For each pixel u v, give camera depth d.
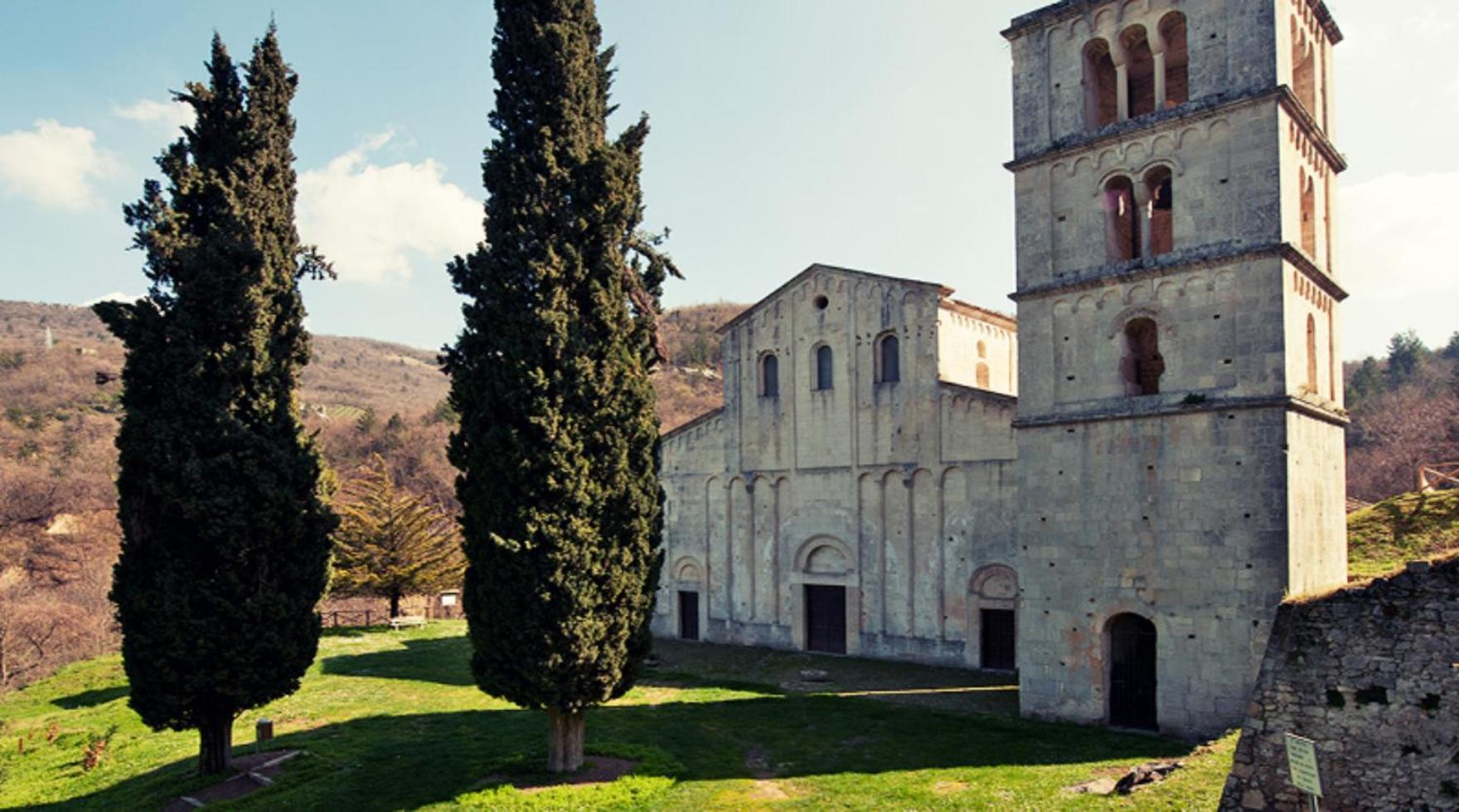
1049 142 25.80
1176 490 22.80
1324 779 14.45
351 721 27.02
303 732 25.86
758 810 18.31
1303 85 25.47
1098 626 23.92
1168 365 23.23
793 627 38.41
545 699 19.58
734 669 35.16
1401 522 35.91
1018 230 26.22
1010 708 27.11
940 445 34.53
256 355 20.86
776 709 27.77
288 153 22.73
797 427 38.69
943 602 34.28
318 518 21.75
